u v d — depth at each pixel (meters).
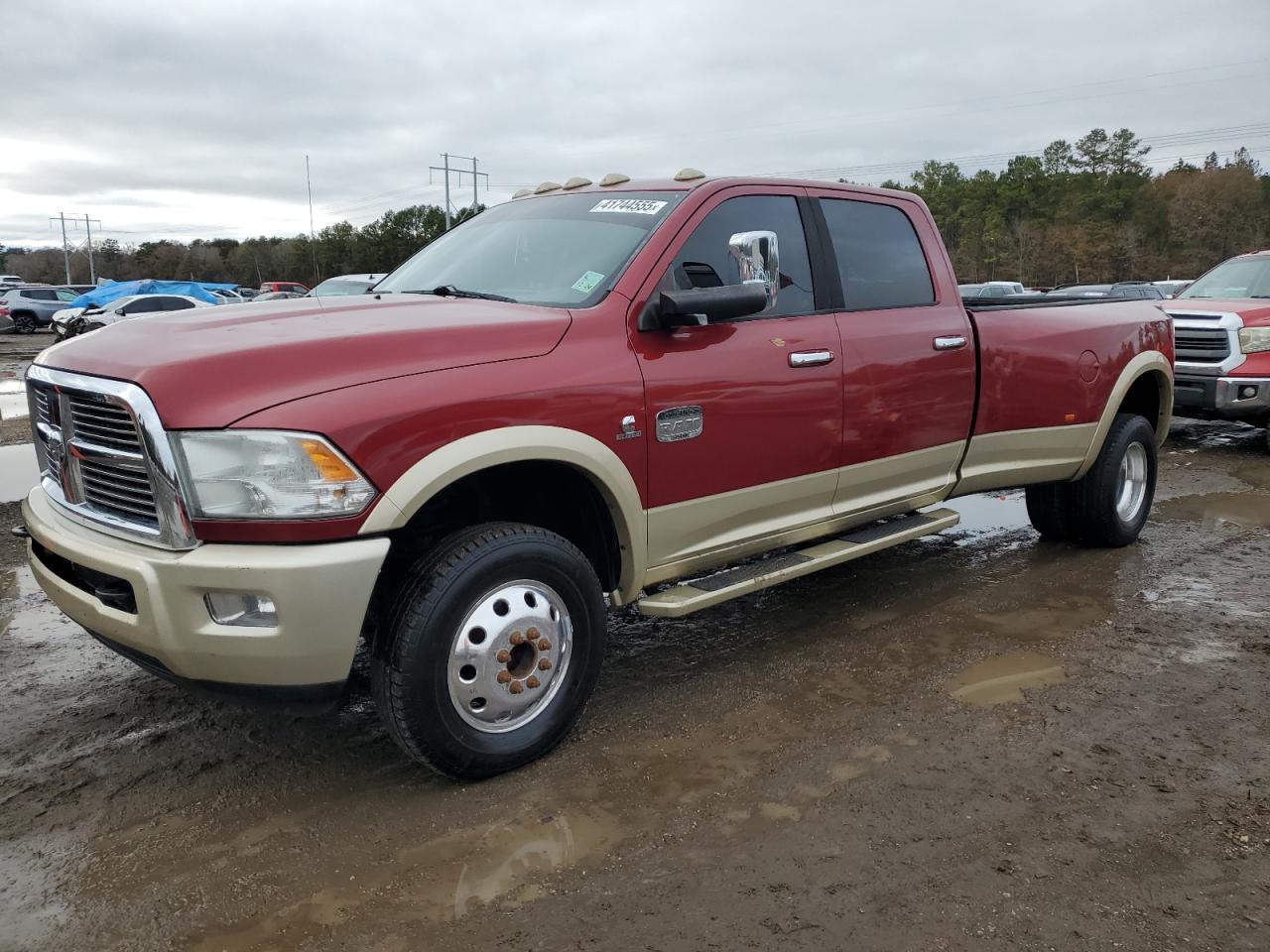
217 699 2.94
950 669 4.08
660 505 3.55
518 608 3.14
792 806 3.01
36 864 2.74
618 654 4.35
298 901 2.56
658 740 3.47
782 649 4.36
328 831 2.90
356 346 2.92
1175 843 2.80
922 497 4.72
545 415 3.14
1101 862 2.71
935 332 4.59
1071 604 4.90
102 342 3.18
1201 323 9.16
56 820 2.97
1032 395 5.10
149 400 2.70
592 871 2.68
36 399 3.46
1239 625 4.58
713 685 3.96
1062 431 5.30
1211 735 3.47
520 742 3.19
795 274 4.14
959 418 4.75
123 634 2.88
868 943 2.38
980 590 5.15
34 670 4.13
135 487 2.88
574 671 3.32
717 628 4.66
